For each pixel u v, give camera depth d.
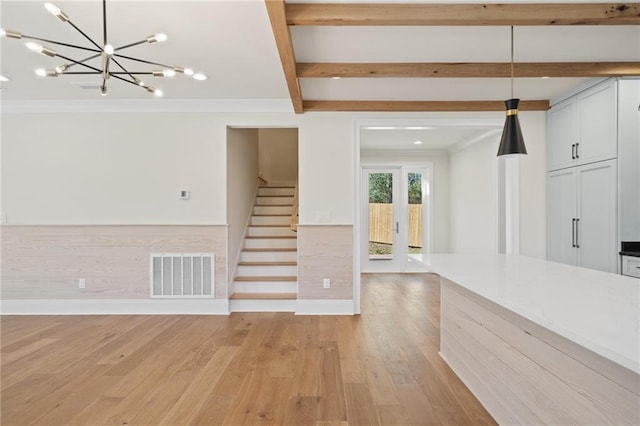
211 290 4.36
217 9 2.29
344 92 3.90
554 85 3.68
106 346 3.27
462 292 2.60
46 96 4.13
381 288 5.79
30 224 4.34
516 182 4.31
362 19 2.24
